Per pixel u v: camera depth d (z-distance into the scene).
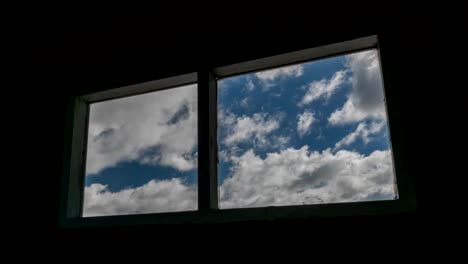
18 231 2.13
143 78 2.11
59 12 2.42
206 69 1.95
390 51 1.60
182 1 2.12
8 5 2.49
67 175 2.13
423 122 1.48
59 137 2.20
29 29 2.52
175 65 2.04
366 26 1.67
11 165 2.28
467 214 1.34
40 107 2.33
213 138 1.88
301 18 1.80
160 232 1.79
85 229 1.96
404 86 1.54
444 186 1.39
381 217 1.43
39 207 2.12
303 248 1.52
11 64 2.51
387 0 1.66
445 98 1.47
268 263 1.56
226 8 1.99
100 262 1.88
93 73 2.25
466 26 1.50
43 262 2.02
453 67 1.49
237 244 1.63
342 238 1.47
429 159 1.43
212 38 1.98
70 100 2.27
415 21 1.59
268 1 1.90
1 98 2.46
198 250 1.69
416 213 1.39
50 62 2.40
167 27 2.12
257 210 1.64
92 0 2.33
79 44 2.35
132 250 1.83
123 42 2.22
